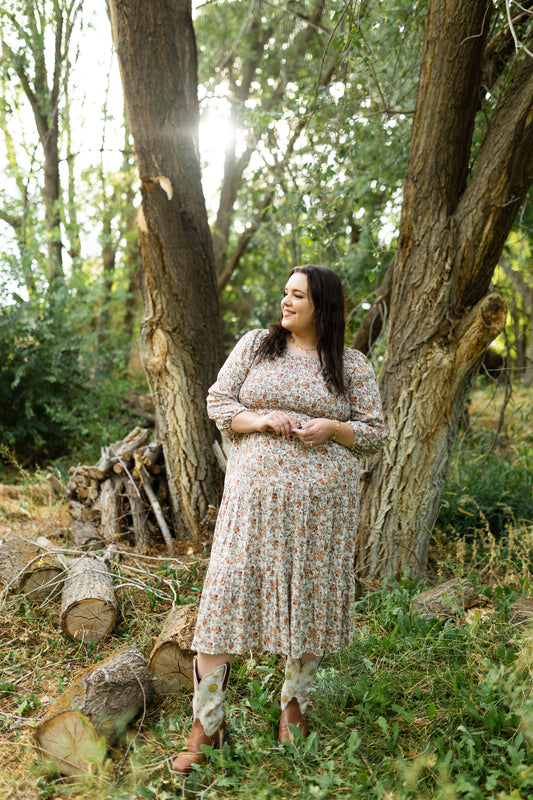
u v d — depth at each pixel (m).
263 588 1.99
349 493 2.07
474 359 3.43
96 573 3.06
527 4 3.30
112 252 8.15
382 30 4.27
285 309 2.12
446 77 3.15
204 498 4.11
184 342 4.06
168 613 2.91
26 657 2.67
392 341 3.60
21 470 5.30
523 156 3.19
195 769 1.96
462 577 3.38
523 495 4.57
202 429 4.12
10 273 6.01
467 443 5.44
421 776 1.93
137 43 3.63
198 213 4.02
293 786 1.92
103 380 6.54
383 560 3.54
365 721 2.25
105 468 4.27
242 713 2.27
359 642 2.73
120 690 2.14
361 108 4.57
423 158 3.34
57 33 6.38
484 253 3.34
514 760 1.92
